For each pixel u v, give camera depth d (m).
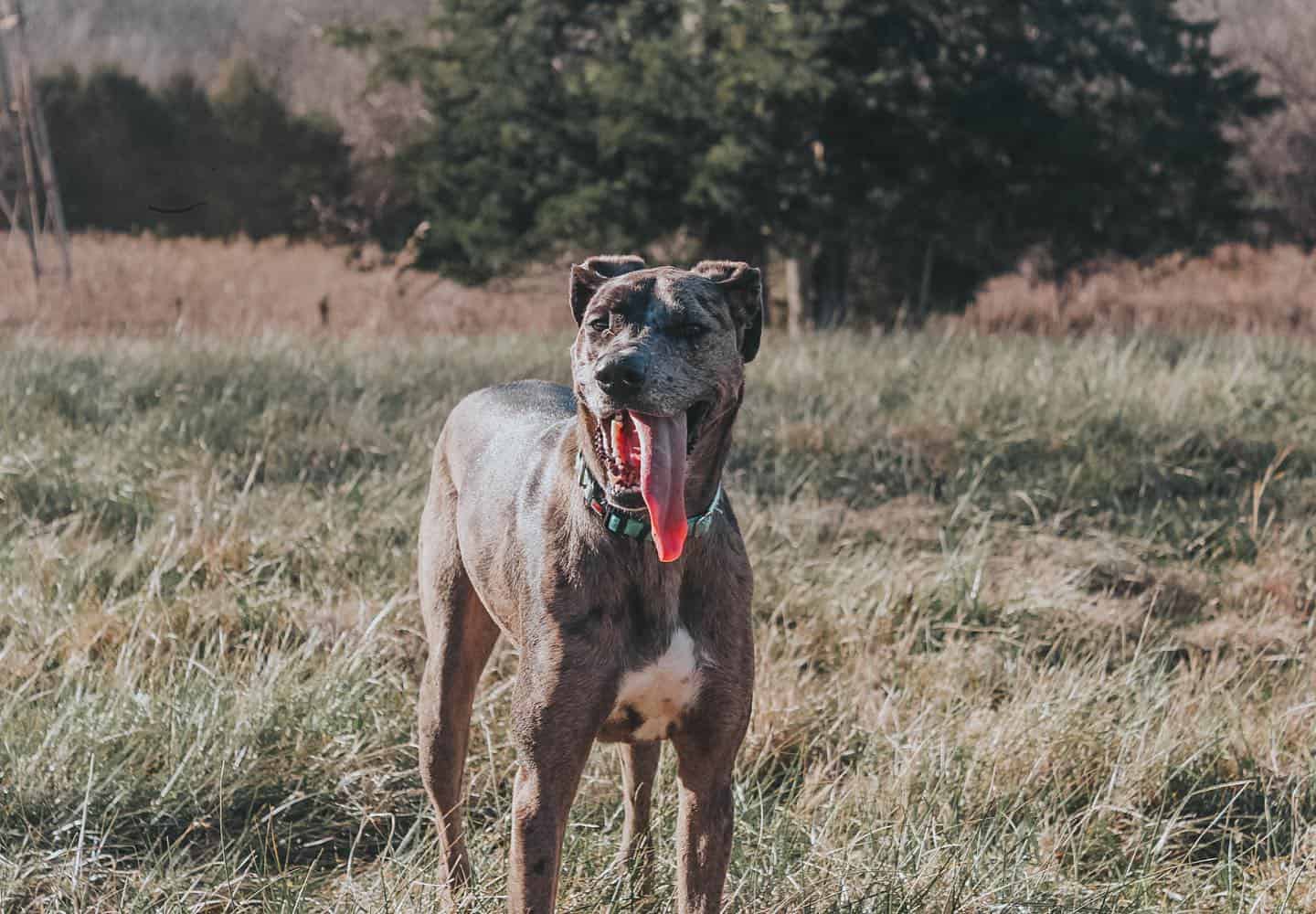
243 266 21.30
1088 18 15.37
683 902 3.22
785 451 7.82
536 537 3.24
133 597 5.27
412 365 9.88
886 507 7.09
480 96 15.08
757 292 3.32
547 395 4.11
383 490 6.70
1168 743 4.41
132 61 43.84
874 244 15.50
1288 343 11.27
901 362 9.72
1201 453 7.94
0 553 5.74
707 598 3.17
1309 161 21.62
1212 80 15.50
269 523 6.26
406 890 3.47
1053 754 4.35
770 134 13.96
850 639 5.29
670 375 2.94
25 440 7.39
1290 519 6.99
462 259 15.29
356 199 20.77
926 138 14.26
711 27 14.02
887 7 14.31
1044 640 5.51
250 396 8.61
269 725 4.29
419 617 5.30
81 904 3.49
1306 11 26.00
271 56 34.97
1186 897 3.69
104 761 4.01
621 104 13.81
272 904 3.51
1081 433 7.99
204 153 26.98
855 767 4.42
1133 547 6.56
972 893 3.54
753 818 4.00
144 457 7.34
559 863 3.38
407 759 4.38
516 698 3.19
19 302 15.77
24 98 17.45
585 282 3.39
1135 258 16.03
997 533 6.62
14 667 4.75
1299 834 4.08
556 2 14.86
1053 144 14.02
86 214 27.23
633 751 3.66
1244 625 5.68
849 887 3.54
